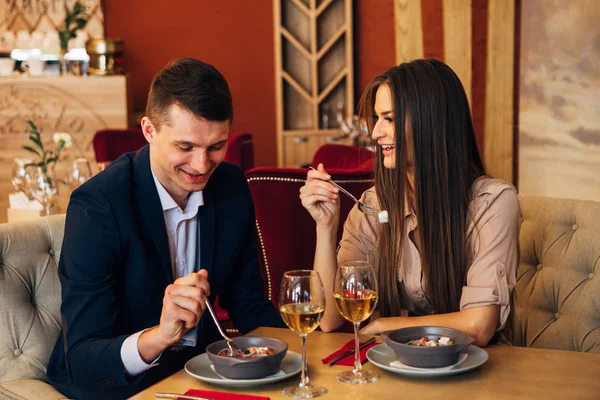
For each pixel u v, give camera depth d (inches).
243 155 173.5
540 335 83.8
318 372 57.1
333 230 79.0
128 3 251.3
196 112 63.9
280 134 238.2
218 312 107.9
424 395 51.3
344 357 60.4
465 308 69.5
